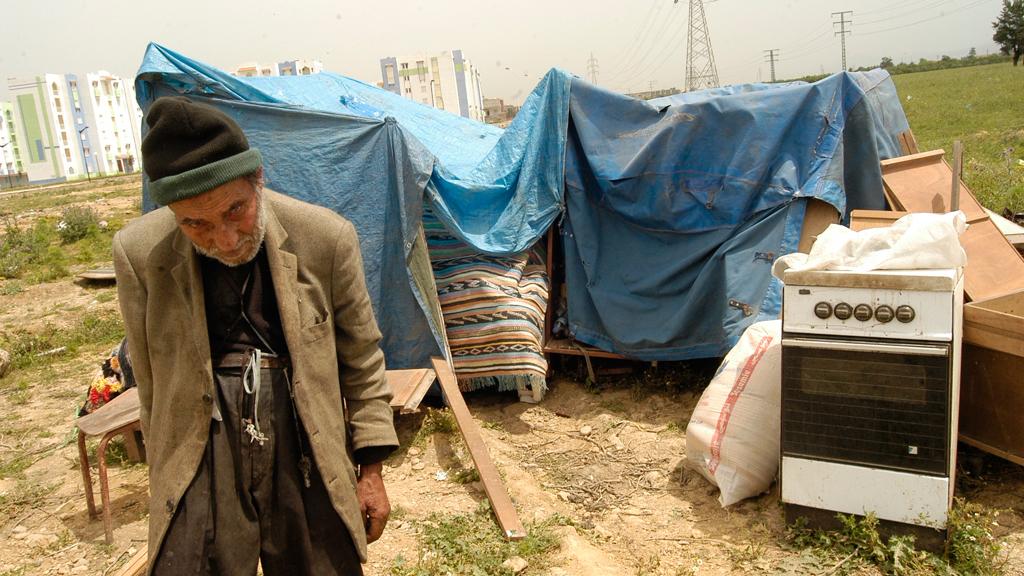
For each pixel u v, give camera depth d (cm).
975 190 1036
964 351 386
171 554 188
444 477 439
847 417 330
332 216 206
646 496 406
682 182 524
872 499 330
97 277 1120
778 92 509
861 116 506
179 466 192
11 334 875
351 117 516
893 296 317
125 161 8131
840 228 360
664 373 557
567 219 566
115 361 511
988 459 396
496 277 544
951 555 319
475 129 784
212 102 525
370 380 217
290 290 194
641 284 543
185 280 189
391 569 338
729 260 502
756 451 381
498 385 550
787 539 345
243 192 176
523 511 388
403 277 523
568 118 560
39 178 7512
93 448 518
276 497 199
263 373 197
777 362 389
